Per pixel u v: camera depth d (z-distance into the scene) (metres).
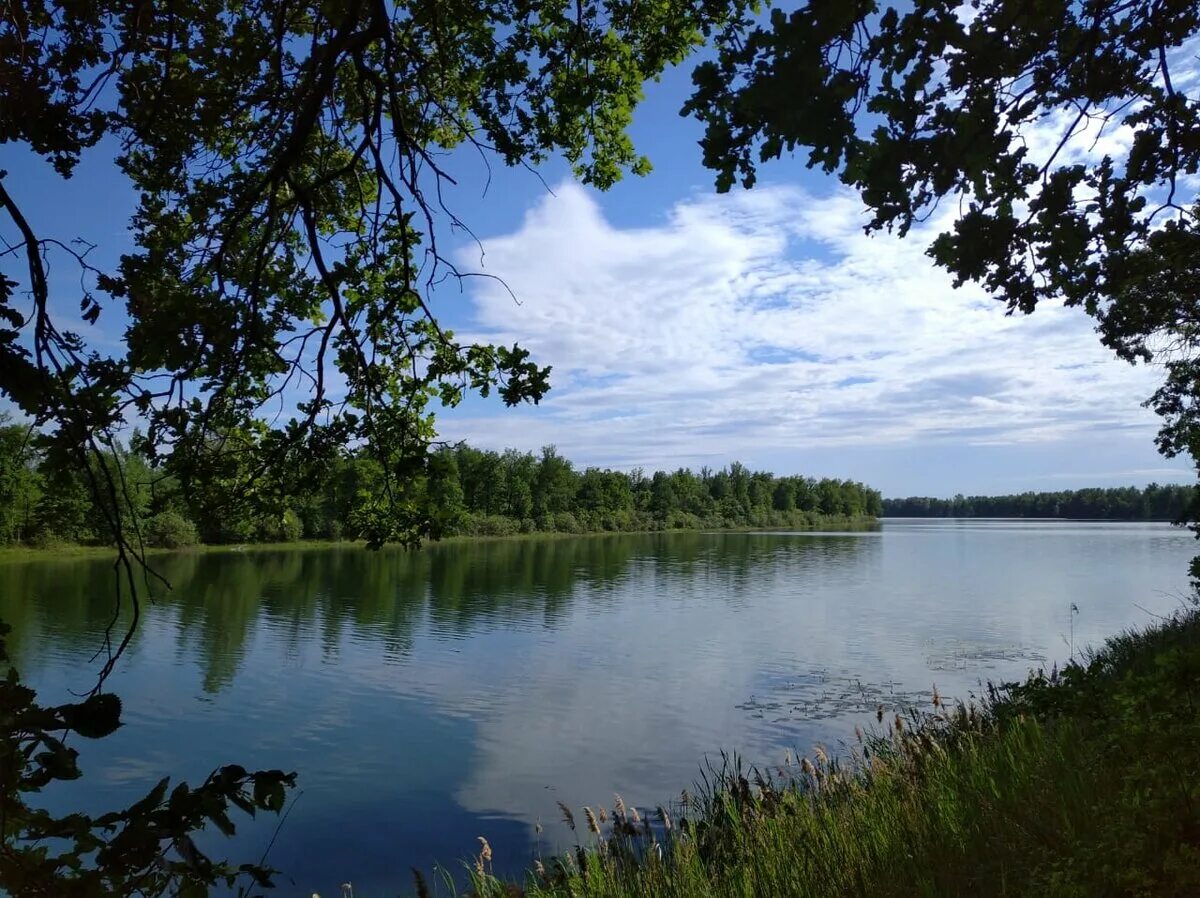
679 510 121.25
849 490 179.12
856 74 2.37
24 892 1.72
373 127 3.61
